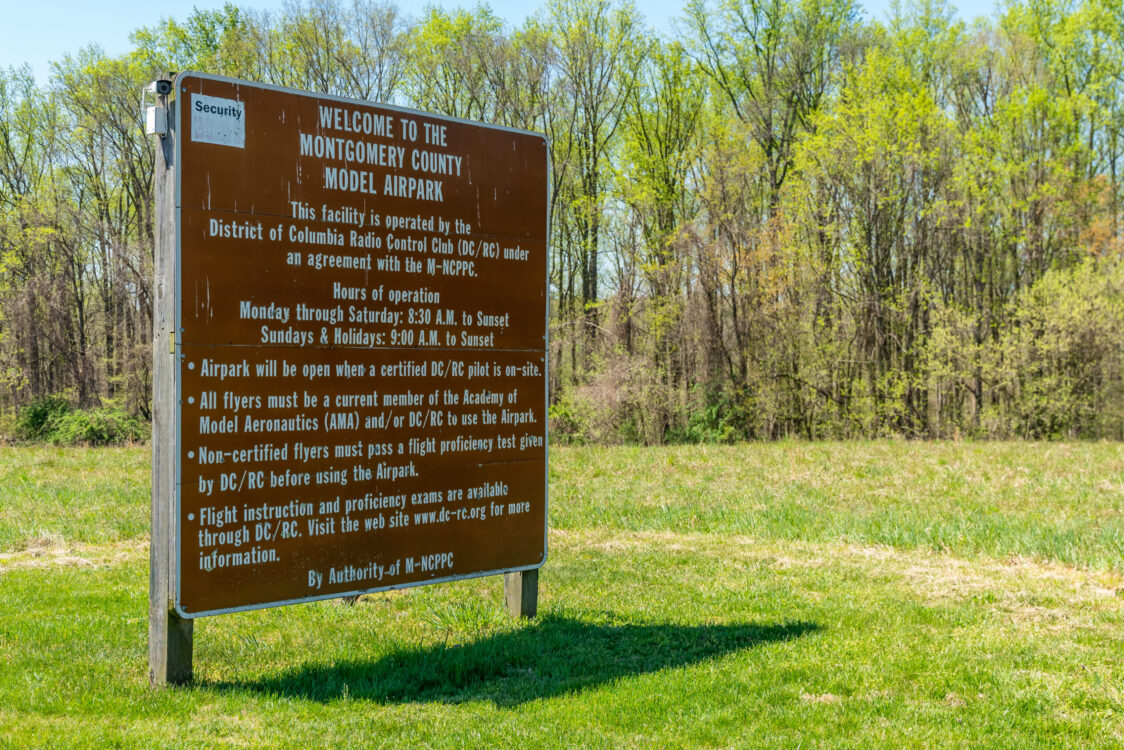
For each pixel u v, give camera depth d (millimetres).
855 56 35094
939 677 5922
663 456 20375
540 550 7492
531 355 7387
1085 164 34562
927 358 31016
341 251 6266
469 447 7004
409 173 6633
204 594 5629
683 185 35969
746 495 14578
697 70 37531
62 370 38156
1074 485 15109
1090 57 35219
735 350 33469
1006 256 33125
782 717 5250
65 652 6406
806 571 9422
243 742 4730
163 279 5555
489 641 6723
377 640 6844
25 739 4609
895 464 18297
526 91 36312
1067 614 7496
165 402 5562
